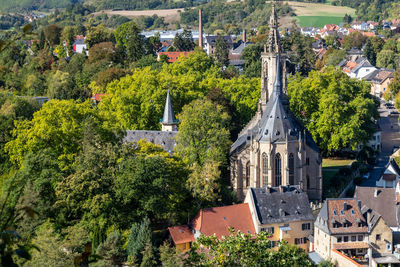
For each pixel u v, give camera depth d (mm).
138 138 189625
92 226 129625
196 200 146750
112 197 132500
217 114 172625
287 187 146500
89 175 132750
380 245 135875
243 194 167125
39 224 102438
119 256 120062
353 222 135750
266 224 138375
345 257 127500
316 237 139625
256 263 67125
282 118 160875
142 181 134000
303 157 161500
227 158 171125
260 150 159500
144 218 125375
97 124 162500
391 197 147750
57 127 160625
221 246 67875
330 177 190750
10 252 26953
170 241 131000
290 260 69438
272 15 189625
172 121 197875
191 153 166625
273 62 189500
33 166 135500
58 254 100688
